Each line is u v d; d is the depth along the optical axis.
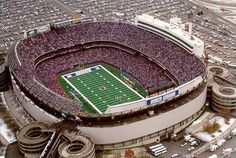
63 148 153.12
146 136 170.38
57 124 166.00
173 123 175.50
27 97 188.00
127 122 165.12
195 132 178.00
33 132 164.12
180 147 169.12
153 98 170.25
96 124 165.00
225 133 176.50
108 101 199.25
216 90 192.00
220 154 165.25
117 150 167.25
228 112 189.38
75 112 167.88
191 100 180.12
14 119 187.88
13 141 171.75
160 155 164.12
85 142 154.62
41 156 152.00
